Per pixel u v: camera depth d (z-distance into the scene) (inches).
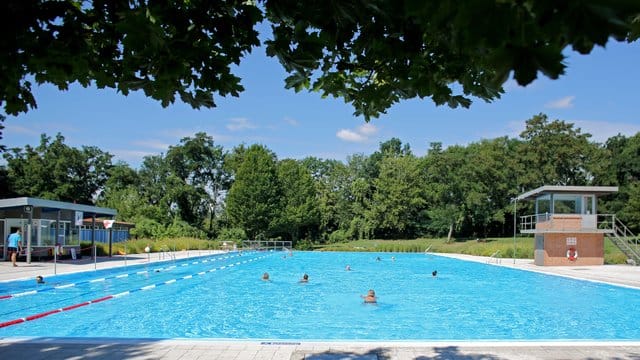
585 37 52.7
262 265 1346.0
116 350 292.4
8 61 100.4
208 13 118.0
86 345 303.6
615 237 1198.9
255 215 2501.2
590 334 438.9
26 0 96.5
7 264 979.3
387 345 306.8
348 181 3048.7
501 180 2454.5
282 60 123.6
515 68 59.4
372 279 942.4
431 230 2881.4
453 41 60.7
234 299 650.2
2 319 474.6
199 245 1914.4
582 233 1180.5
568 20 52.8
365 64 137.4
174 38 112.7
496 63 60.1
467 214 2618.1
